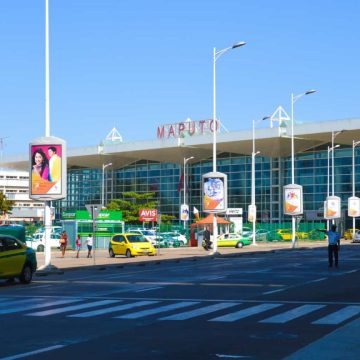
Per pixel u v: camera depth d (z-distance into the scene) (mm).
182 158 95312
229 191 94875
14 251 22906
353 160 79438
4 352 10008
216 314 14391
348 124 78750
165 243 67500
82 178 111062
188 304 16344
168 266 34562
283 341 10953
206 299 17484
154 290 20297
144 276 27000
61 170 29766
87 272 30328
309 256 44750
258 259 41031
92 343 10812
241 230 75375
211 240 63062
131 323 13078
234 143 87500
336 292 19297
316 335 11547
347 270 29516
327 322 13086
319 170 87750
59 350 10188
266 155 89938
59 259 42406
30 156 30047
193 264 36281
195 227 70938
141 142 94375
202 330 12148
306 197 88812
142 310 15164
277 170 90688
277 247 63500
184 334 11703
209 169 96625
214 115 46875
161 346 10531
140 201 99625
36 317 14039
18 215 123562
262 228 84062
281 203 89812
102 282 23906
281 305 16031
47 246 29531
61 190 29719
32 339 11203
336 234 31547
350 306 15773
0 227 32469
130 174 104875
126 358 9555
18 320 13586
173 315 14234
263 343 10773
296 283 22594
